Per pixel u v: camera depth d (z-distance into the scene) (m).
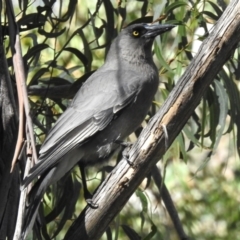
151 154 8.22
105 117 9.86
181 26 10.85
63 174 9.34
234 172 16.48
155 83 10.45
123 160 8.38
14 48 7.77
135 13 13.42
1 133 9.10
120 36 10.71
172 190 15.46
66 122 9.66
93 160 9.98
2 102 9.11
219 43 8.02
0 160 9.08
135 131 11.12
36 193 8.73
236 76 10.89
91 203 8.48
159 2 10.73
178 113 8.10
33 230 10.12
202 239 15.51
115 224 10.49
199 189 16.05
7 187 8.87
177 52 10.80
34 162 7.47
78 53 10.84
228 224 15.84
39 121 11.51
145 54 10.56
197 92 8.07
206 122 11.45
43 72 10.66
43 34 10.50
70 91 10.91
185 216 15.21
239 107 10.61
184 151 10.02
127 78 10.19
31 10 13.23
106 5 11.01
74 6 10.69
